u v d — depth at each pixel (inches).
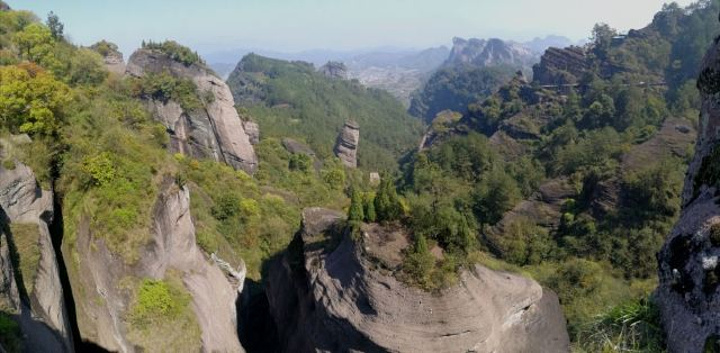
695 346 421.7
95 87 2281.0
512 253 2001.7
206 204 2001.7
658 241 1681.8
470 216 2220.7
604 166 2212.1
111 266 951.0
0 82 986.1
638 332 489.4
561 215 2138.3
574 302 1300.4
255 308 1648.6
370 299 938.7
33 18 1934.1
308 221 1349.7
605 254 1782.7
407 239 1016.9
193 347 987.9
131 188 1026.7
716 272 422.9
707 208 472.4
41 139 1007.0
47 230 884.6
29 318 666.2
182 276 1114.1
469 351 915.4
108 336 945.5
